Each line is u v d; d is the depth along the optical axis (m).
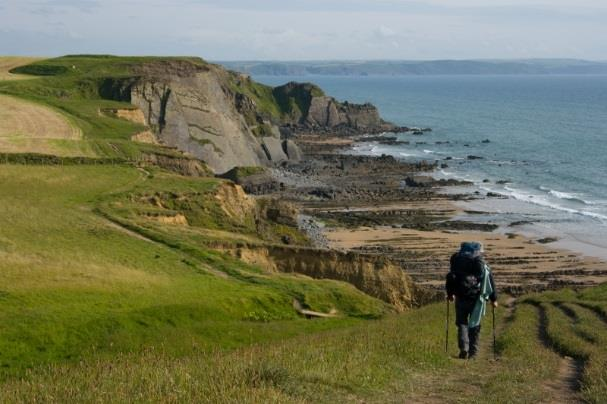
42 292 33.84
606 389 15.55
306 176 135.88
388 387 15.59
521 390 15.93
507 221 96.94
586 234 90.25
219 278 44.47
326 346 20.00
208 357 18.75
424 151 174.50
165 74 145.50
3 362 26.17
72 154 76.56
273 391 12.98
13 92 117.94
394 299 55.00
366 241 84.69
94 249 44.12
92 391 13.13
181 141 131.12
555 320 35.78
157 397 12.70
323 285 47.94
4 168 67.25
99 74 141.38
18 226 46.62
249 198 71.19
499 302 50.06
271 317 40.47
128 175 69.81
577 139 193.25
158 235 50.75
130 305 34.69
